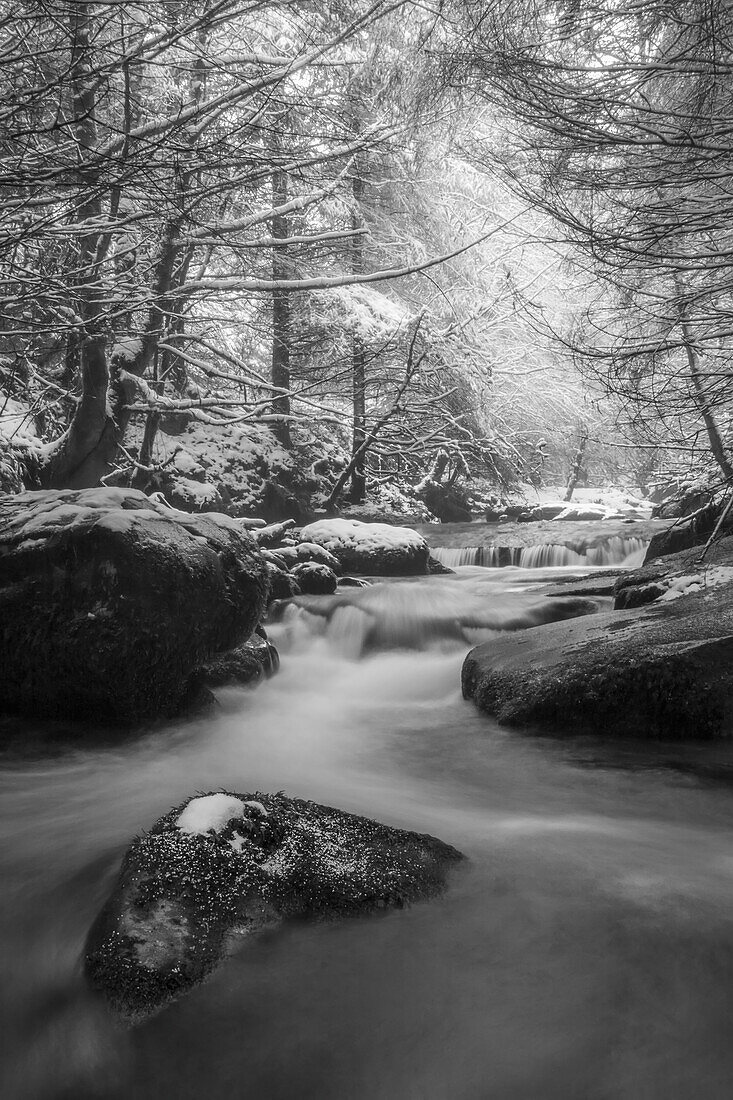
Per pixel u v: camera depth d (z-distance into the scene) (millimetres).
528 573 16844
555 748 5969
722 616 6750
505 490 27000
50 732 6148
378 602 11055
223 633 6617
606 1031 2605
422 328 13961
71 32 5406
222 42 9680
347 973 2801
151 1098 2467
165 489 18188
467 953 2961
